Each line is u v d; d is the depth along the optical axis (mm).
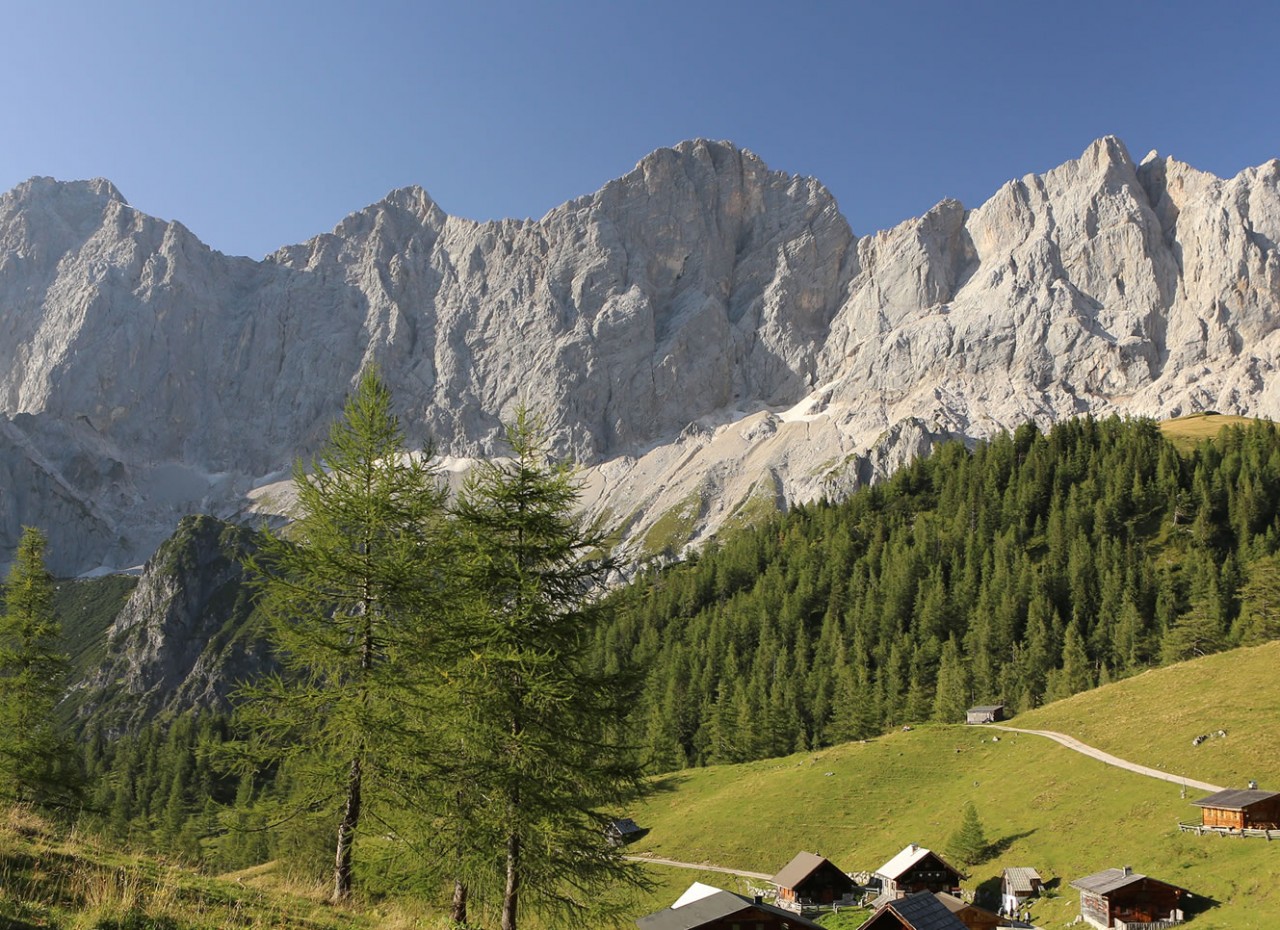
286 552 26906
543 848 24531
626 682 26719
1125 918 54344
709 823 102188
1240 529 172125
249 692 26734
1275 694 89688
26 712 41656
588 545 27062
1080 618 162000
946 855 77688
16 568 43469
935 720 136125
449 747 25438
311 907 22797
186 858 26969
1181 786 74875
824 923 71375
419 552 27422
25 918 14398
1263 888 52562
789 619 185375
